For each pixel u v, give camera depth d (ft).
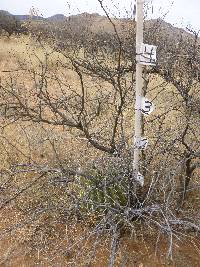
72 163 14.64
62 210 12.87
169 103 17.47
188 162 13.20
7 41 42.50
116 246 11.16
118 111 12.98
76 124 13.15
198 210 13.56
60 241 12.64
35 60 28.71
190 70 12.67
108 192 12.64
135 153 12.50
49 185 13.85
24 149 17.31
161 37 13.60
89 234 11.71
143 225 12.63
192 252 12.30
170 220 11.25
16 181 14.94
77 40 14.16
